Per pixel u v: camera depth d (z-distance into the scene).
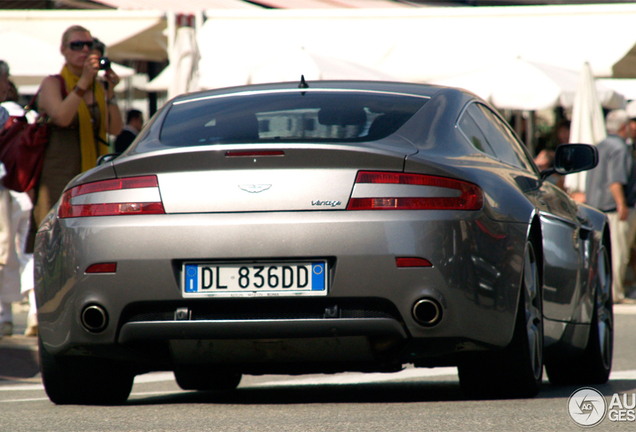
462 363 14.88
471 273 13.70
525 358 14.71
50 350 14.74
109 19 48.16
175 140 15.30
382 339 13.77
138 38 51.94
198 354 14.14
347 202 13.59
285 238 13.49
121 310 13.85
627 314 37.22
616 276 41.66
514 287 14.31
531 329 15.02
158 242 13.72
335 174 13.66
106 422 13.29
